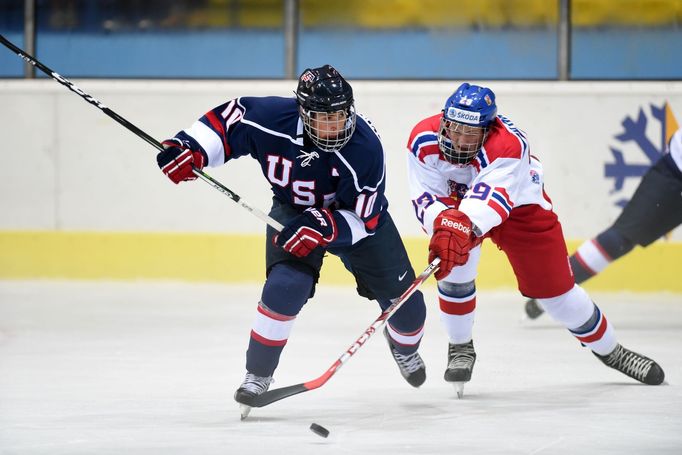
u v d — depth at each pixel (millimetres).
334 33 30625
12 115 30547
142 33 31016
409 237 29297
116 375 15930
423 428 12031
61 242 30422
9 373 16016
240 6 30781
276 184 12656
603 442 11250
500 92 29344
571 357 17938
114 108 30391
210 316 23344
